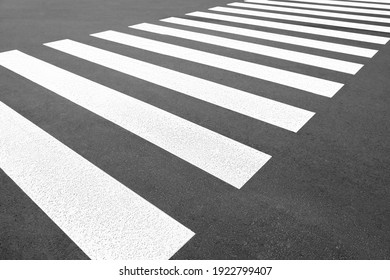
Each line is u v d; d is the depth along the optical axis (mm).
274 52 6422
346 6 10031
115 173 3201
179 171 3217
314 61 5953
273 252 2398
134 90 4945
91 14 9789
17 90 4977
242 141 3676
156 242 2465
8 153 3512
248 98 4652
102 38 7438
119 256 2375
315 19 8695
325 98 4621
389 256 2352
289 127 3930
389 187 2965
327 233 2523
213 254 2385
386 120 4023
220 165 3287
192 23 8531
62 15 9742
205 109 4375
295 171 3189
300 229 2562
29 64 5996
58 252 2414
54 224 2635
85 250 2422
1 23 8969
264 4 10625
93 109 4414
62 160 3398
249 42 7016
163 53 6465
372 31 7602
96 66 5875
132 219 2660
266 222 2631
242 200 2848
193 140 3707
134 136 3803
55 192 2961
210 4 10828
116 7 10695
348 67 5672
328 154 3428
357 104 4426
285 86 5004
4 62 6102
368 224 2592
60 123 4090
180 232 2543
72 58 6270
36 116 4250
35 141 3725
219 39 7250
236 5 10586
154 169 3250
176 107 4438
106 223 2627
